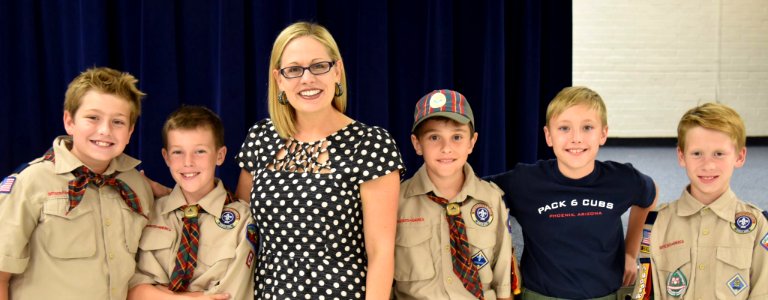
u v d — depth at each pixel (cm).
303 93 140
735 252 155
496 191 171
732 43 557
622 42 561
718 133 155
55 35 261
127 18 254
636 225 189
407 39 275
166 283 156
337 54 146
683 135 162
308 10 259
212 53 263
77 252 144
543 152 296
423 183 167
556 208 171
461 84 284
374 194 143
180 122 158
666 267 163
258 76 263
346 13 269
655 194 180
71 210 143
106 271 148
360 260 145
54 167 145
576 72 570
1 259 135
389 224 144
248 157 155
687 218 163
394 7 272
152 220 160
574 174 171
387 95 270
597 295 170
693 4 552
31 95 260
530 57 278
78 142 146
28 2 253
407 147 283
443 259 163
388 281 143
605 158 510
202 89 267
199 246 159
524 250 181
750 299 153
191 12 259
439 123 160
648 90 568
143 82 255
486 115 276
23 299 141
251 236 155
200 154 159
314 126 146
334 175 140
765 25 553
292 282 140
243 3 257
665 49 561
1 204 138
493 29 270
